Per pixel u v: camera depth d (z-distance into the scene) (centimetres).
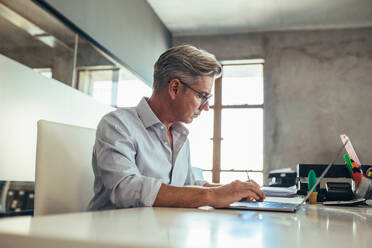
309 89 558
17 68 233
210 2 505
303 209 99
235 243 33
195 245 30
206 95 135
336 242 38
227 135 584
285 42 577
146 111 131
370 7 498
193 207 89
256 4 506
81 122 308
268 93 570
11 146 228
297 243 36
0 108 220
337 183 152
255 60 587
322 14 529
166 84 133
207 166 583
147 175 128
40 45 259
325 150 539
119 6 412
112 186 100
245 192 95
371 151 525
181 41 615
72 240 30
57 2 282
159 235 36
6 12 225
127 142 116
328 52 561
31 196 224
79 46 318
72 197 115
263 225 51
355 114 538
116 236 33
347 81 548
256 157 570
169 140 141
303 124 551
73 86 302
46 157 110
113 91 382
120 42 413
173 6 520
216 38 603
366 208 124
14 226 37
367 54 547
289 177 367
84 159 122
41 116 257
